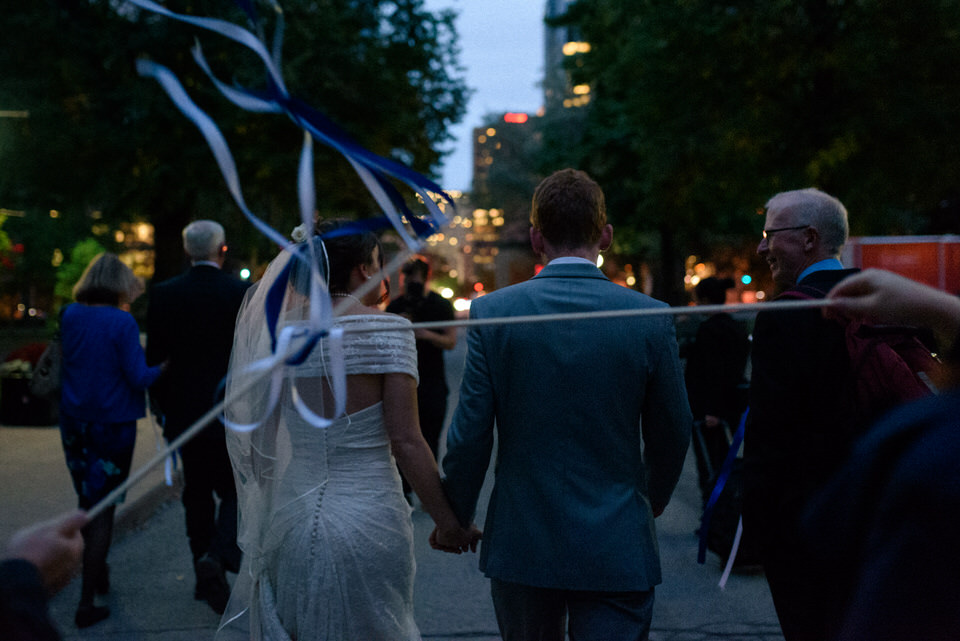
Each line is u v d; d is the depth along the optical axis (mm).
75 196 17297
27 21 15852
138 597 4801
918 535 1114
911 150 16141
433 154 20438
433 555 5664
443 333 6613
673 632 4367
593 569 2314
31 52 16219
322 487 2410
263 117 16219
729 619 4547
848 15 16344
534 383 2404
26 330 44219
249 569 2639
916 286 1476
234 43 15375
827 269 2623
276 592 2451
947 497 1095
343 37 17172
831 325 2355
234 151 16312
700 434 6219
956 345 1289
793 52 16453
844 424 2287
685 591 4992
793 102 16859
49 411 10836
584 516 2342
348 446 2414
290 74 15828
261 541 2529
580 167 28719
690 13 17375
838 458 2299
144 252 43812
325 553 2357
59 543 1288
